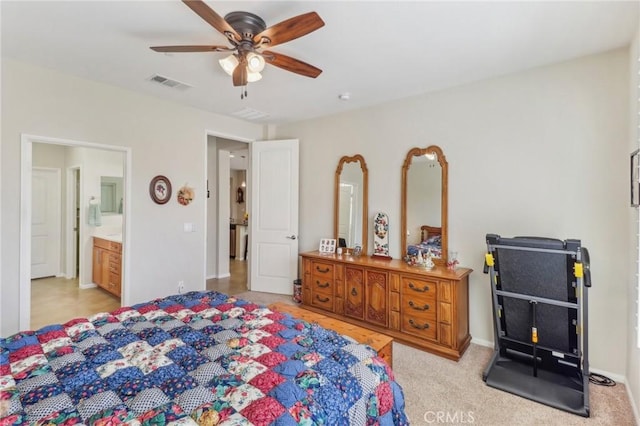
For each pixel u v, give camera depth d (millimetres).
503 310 2391
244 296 4406
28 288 2779
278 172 4469
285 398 1143
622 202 2322
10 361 1371
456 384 2277
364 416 1276
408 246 3414
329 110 3957
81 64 2721
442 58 2510
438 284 2740
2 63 2607
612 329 2355
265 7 1849
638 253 1929
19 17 2006
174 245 3764
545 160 2633
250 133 4602
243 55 1979
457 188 3100
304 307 3822
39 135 2791
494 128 2885
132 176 3400
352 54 2451
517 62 2572
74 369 1312
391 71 2770
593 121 2430
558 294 2121
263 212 4570
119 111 3275
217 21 1668
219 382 1230
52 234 5516
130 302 3404
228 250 5844
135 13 1961
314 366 1385
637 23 1980
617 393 2172
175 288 3777
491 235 2287
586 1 1776
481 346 2910
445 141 3178
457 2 1805
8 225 2672
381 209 3658
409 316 2926
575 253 1979
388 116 3600
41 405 1082
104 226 5125
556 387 2158
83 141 3041
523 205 2738
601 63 2396
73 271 5453
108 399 1122
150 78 3014
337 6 1843
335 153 4094
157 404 1102
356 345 1638
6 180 2654
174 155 3740
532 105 2689
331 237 4145
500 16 1932
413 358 2666
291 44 2305
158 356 1431
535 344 2279
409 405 2039
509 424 1874
